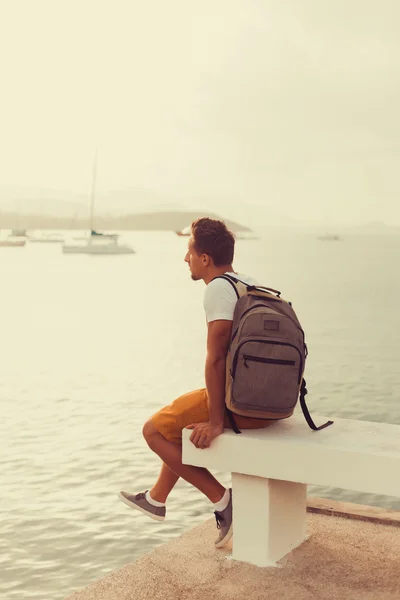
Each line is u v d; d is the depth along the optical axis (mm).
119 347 45969
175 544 3570
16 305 75688
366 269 134125
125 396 30141
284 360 3064
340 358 38812
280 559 3346
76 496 16172
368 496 16672
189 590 3070
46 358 41719
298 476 3080
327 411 26609
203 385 32625
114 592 3066
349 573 3193
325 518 3879
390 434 3217
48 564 12406
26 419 25578
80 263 150750
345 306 67688
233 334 3104
